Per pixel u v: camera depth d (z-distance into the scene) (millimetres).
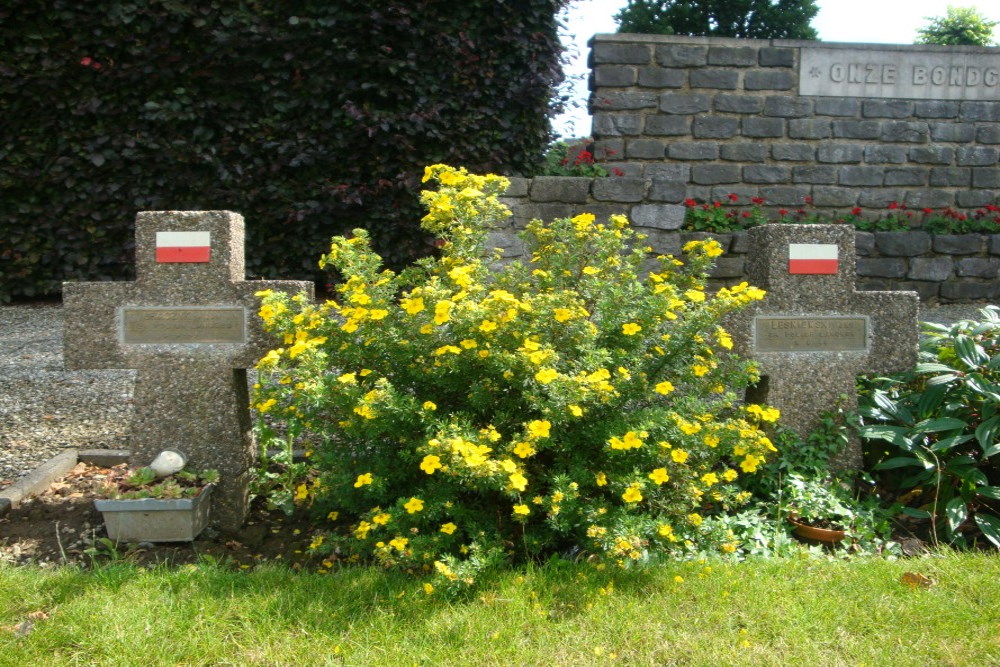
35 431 4523
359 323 3076
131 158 7219
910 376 4070
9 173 7199
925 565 3031
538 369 2840
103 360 3551
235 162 7387
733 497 3416
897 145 8531
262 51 7281
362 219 7434
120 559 3150
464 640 2514
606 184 6707
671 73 8305
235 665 2424
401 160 7312
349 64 7293
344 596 2750
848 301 3748
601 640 2531
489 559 2768
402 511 2906
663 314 3123
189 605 2697
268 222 7430
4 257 7355
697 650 2482
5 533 3340
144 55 7141
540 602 2715
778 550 3205
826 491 3461
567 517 2906
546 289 3396
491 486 2816
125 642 2492
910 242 7965
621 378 3029
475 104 7469
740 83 8367
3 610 2650
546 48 7543
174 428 3541
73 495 3695
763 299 3707
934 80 8516
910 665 2420
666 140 8359
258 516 3631
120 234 7430
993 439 3451
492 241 6637
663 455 3010
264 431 3625
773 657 2447
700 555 3094
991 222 8164
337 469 3139
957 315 7367
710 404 3219
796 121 8430
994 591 2816
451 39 7246
